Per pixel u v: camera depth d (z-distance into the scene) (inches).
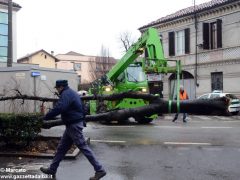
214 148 463.8
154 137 565.3
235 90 1270.9
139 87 821.9
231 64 1283.2
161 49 669.9
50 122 453.1
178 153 431.2
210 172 339.9
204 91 1387.8
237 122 836.6
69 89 313.3
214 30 1357.0
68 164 370.0
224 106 375.6
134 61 824.9
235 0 1240.8
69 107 308.0
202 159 397.4
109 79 842.8
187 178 318.7
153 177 322.3
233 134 597.3
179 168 356.2
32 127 414.9
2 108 797.9
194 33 1422.2
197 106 376.5
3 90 801.6
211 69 1357.0
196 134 599.2
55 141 450.9
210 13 1353.3
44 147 431.8
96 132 631.2
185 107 380.2
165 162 383.2
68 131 312.2
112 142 514.9
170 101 383.6
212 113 382.0
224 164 373.1
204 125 754.8
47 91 883.4
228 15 1286.9
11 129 413.1
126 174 332.8
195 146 478.9
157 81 1226.0
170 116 1082.7
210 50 1359.5
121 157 408.8
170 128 693.3
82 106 317.1
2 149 423.8
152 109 390.0
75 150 421.1
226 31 1295.5
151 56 676.7
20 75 853.8
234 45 1268.5
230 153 430.6
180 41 1493.6
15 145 424.5
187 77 1476.4
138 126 737.6
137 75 828.6
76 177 321.4
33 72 853.2
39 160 387.9
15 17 1437.0
